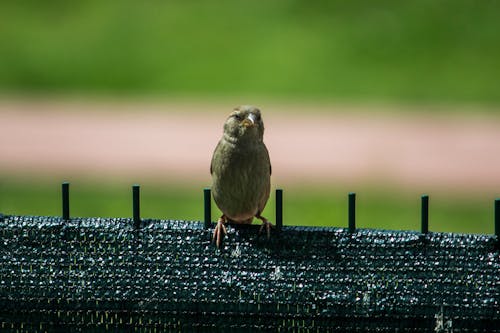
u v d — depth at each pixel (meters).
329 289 4.73
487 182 15.60
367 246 4.71
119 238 4.79
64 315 4.83
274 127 20.41
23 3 30.48
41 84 24.73
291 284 4.74
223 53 26.31
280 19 28.64
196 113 21.80
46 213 13.34
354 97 23.19
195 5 29.66
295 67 25.23
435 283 4.67
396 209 13.87
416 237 4.68
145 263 4.79
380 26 27.69
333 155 17.86
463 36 26.84
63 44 27.20
